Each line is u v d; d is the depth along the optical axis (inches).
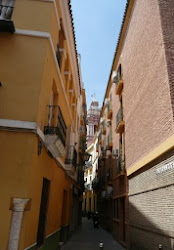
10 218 197.3
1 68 250.1
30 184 214.8
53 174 339.0
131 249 418.9
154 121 324.5
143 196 362.9
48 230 309.0
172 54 296.7
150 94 347.9
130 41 492.4
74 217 733.9
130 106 469.1
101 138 1090.1
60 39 377.7
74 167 533.0
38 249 247.1
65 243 498.6
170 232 258.5
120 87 566.6
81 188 961.5
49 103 292.0
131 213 429.4
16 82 245.4
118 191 576.4
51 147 274.4
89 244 508.4
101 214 986.1
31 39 267.9
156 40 331.3
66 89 447.8
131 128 452.4
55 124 303.4
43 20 279.9
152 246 312.3
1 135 223.9
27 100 239.0
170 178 265.1
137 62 430.0
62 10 346.0
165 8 327.9
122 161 526.6
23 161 217.0
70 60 470.6
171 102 270.2
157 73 321.7
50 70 289.3
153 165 323.0
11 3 295.3
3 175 211.3
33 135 226.4
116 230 588.4
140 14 423.8
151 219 320.8
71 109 530.3
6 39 264.1
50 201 319.3
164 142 280.1
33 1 289.6
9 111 233.1
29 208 206.8
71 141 488.7
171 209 259.9
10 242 189.2
